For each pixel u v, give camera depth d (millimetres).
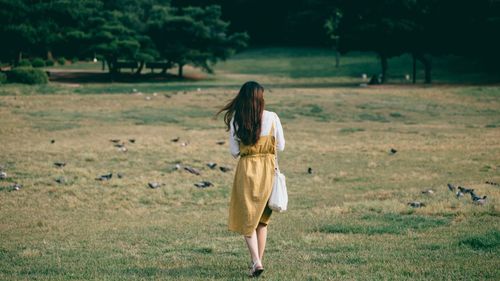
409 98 38469
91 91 41750
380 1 49562
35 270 6641
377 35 49719
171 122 28922
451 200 11281
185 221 10711
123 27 57312
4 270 6680
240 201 5867
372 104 35625
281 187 5949
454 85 48031
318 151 21172
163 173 16688
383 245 7645
